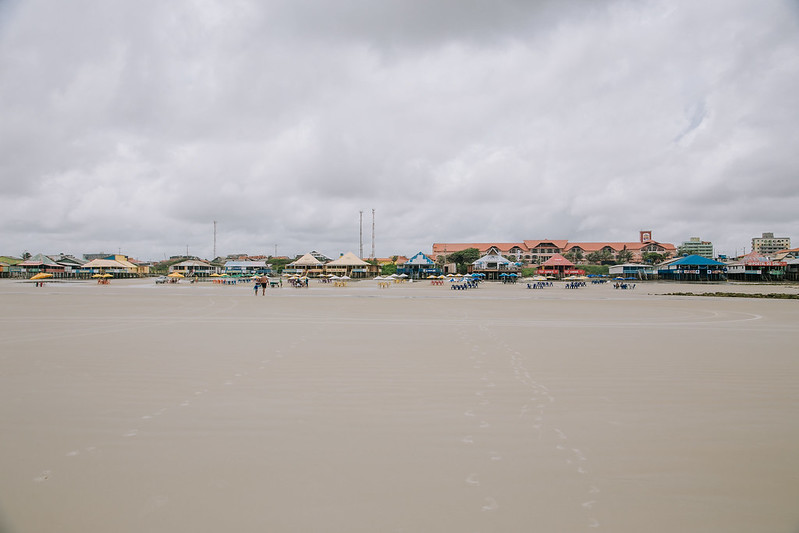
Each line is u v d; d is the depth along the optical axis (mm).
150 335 16312
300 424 7070
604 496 4980
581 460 5828
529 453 6023
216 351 13070
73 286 78250
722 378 9898
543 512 4668
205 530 4383
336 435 6625
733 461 5820
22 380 9633
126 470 5551
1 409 7734
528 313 26578
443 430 6816
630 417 7383
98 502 4855
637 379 9828
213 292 55656
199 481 5285
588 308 30984
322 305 32875
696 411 7684
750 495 5027
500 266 128375
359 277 138750
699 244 195125
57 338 15516
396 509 4711
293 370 10633
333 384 9383
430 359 11961
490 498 4922
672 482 5297
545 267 131500
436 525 4441
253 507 4758
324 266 143375
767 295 49125
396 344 14414
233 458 5871
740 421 7207
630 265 127188
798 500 4926
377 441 6414
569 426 6980
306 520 4531
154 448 6172
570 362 11594
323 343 14594
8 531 4344
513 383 9477
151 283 100062
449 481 5285
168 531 4367
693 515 4641
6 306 30453
